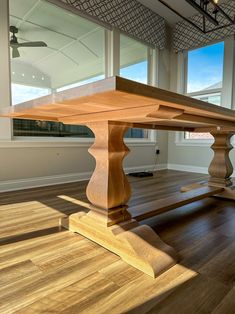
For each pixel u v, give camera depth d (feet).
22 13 8.69
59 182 9.68
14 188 8.36
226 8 11.50
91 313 2.43
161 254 3.38
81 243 4.04
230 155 11.82
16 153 8.36
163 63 13.92
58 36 9.91
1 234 4.41
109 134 3.85
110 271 3.20
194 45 13.03
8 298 2.65
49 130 9.83
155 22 12.88
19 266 3.31
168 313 2.43
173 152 14.44
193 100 2.98
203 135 13.11
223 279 3.03
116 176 4.06
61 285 2.89
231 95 11.80
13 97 8.79
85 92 2.28
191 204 6.61
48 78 9.85
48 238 4.24
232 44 11.65
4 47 7.79
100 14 10.33
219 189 6.93
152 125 5.27
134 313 2.43
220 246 4.00
